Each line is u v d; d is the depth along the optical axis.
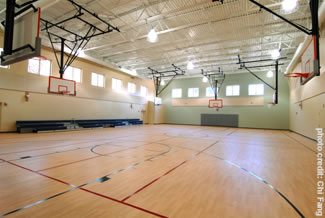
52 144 6.70
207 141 8.30
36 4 5.61
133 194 2.74
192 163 4.55
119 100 15.61
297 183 3.31
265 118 15.70
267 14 7.19
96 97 13.43
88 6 6.91
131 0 6.58
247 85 16.52
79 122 12.06
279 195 2.80
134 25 8.02
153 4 6.70
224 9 6.92
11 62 3.09
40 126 9.88
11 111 9.12
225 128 16.14
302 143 8.08
